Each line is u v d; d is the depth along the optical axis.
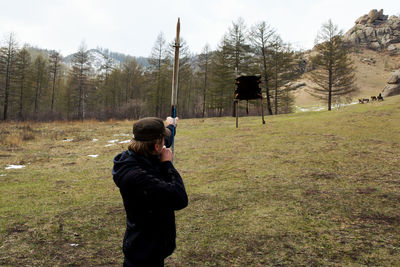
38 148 13.40
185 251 3.62
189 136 15.58
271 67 39.25
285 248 3.66
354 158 8.77
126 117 44.81
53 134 18.80
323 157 9.12
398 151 9.37
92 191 6.50
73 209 5.26
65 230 4.29
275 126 17.00
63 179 7.68
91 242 3.90
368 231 4.07
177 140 14.42
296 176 7.18
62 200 5.82
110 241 3.94
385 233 3.98
